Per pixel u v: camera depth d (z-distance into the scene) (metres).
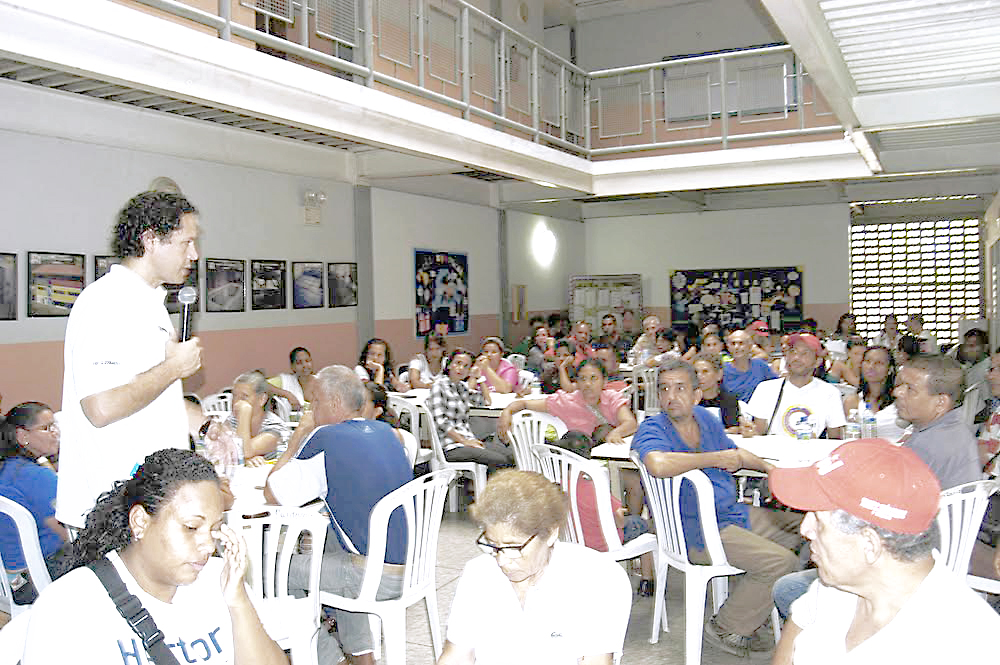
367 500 3.08
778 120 10.55
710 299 13.82
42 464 3.68
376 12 7.74
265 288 8.02
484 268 11.76
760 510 3.82
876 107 5.82
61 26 4.02
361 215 9.27
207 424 4.03
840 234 12.83
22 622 1.58
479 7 11.02
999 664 1.29
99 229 6.44
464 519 5.79
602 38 13.84
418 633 3.81
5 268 5.78
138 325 1.98
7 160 5.78
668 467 3.33
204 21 4.92
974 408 6.17
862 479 1.37
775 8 3.77
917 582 1.39
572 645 1.81
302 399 7.39
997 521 3.23
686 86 11.05
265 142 7.95
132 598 1.48
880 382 5.13
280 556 2.79
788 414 4.73
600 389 5.52
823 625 1.55
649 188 9.47
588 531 3.61
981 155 7.82
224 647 1.58
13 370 5.85
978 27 4.25
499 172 8.02
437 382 5.99
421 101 8.59
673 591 4.35
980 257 13.92
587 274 14.84
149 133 6.76
